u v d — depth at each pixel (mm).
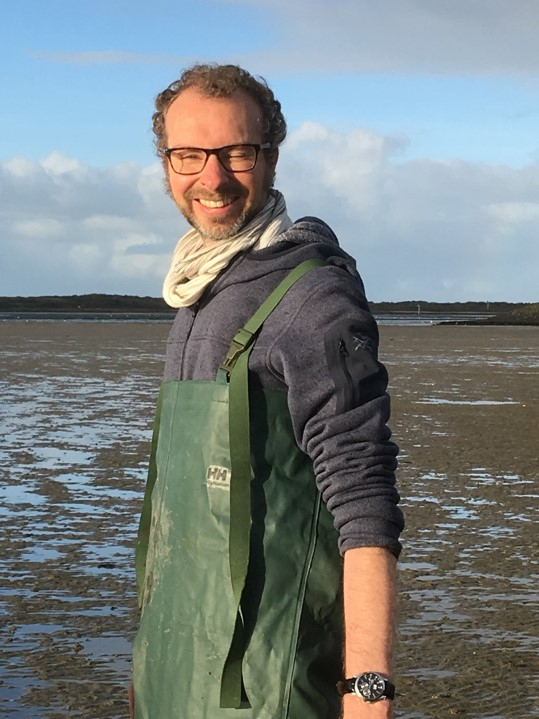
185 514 2316
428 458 11344
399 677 5047
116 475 10102
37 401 16844
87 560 7027
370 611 2029
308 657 2211
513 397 17938
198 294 2412
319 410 2156
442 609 6059
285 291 2258
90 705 4695
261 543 2223
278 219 2422
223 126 2385
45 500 8914
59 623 5754
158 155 2592
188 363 2424
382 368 2172
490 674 5090
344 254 2406
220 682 2223
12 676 5004
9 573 6691
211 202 2398
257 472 2236
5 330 47531
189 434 2336
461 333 51500
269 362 2223
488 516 8492
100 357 28500
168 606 2328
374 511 2078
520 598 6289
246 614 2215
